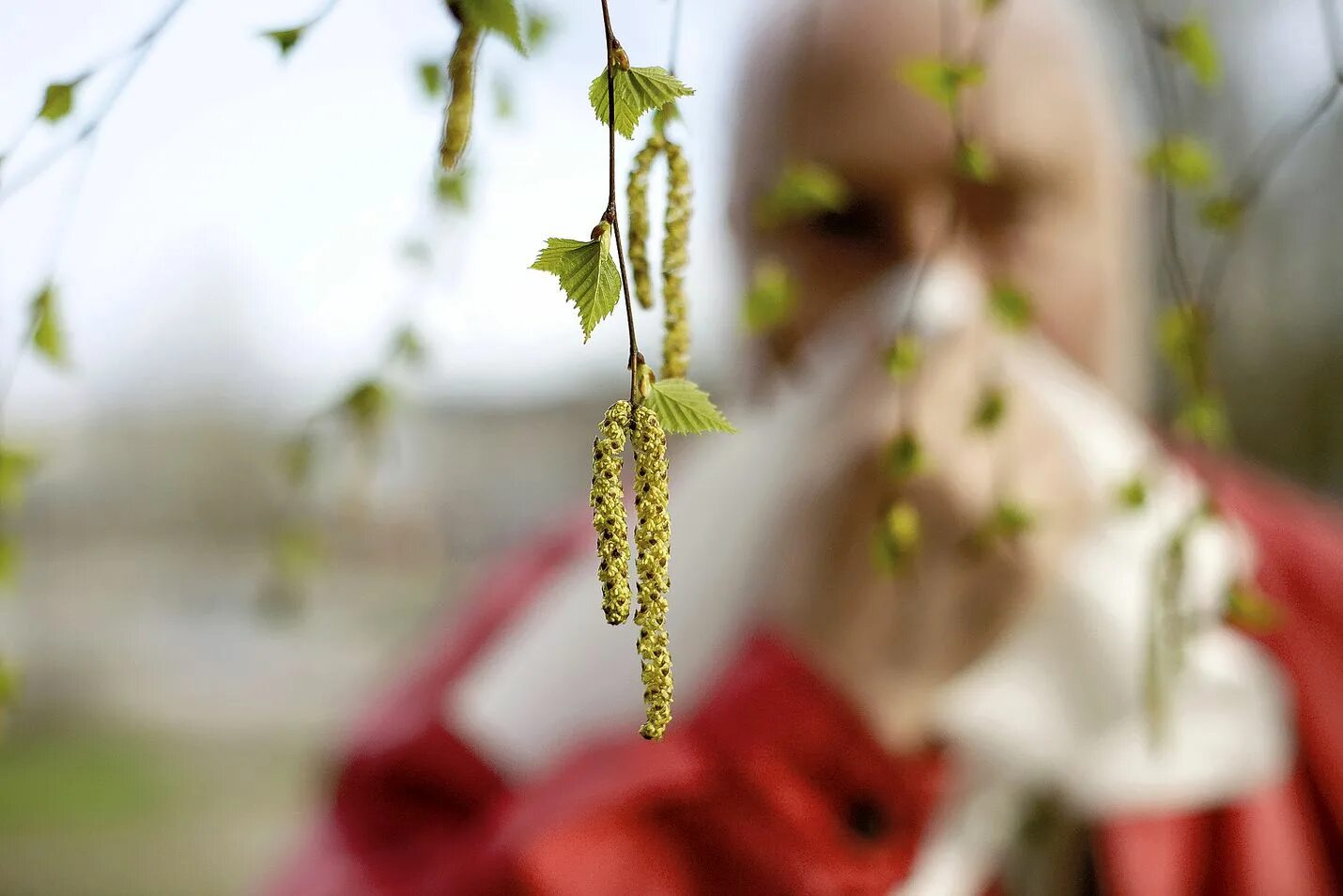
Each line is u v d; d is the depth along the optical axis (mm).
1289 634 772
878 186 685
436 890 642
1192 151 584
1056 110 703
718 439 730
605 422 380
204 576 4367
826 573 610
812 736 591
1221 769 674
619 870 579
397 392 624
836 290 710
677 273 429
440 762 798
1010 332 612
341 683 4090
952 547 603
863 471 611
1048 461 637
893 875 593
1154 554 656
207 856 2850
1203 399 613
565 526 1079
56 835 2906
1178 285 601
